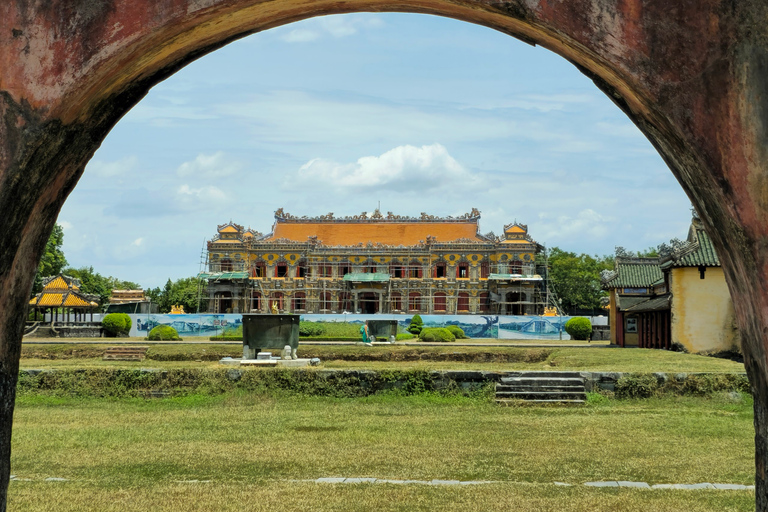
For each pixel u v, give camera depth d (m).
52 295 67.44
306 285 96.31
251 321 24.34
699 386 19.61
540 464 12.04
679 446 13.49
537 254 102.81
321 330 57.78
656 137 6.86
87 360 32.47
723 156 5.93
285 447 13.56
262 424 16.19
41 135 6.39
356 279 94.88
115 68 6.57
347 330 59.72
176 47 7.01
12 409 7.09
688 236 37.53
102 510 9.43
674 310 35.81
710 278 35.44
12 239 6.65
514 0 6.27
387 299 95.62
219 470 11.78
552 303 96.56
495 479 11.08
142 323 64.44
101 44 6.35
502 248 94.88
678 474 11.32
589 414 17.48
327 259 97.00
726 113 5.91
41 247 7.45
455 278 95.69
